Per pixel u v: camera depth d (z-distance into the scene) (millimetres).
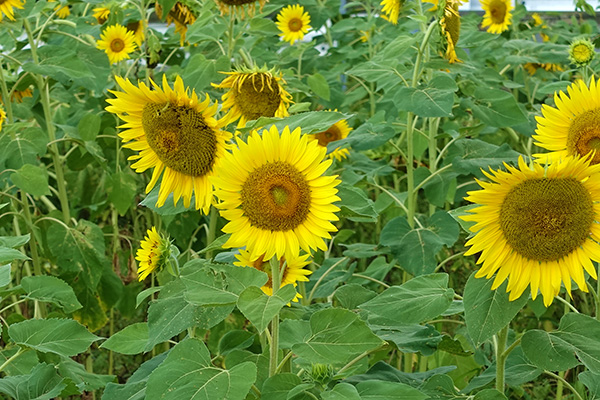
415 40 2559
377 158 3523
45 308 2889
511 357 2043
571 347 1766
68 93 3627
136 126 1826
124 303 3203
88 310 2943
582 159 1681
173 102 1792
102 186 3539
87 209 3689
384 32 3861
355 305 2178
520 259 1736
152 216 3379
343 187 1884
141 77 3492
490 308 1747
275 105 2020
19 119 3576
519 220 1712
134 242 3408
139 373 2014
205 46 3096
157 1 3105
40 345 1969
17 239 1999
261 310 1617
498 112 2596
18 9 3084
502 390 1886
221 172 1708
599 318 2115
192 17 3197
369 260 3496
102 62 3127
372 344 1697
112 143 3373
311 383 1747
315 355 1693
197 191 1830
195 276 1771
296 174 1709
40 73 2787
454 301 1968
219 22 3189
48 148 3053
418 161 3332
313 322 1738
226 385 1674
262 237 1718
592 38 4277
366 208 1866
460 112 3012
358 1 4578
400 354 2852
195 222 3002
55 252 2850
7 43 3508
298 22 3797
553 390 2932
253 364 1710
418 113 2365
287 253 1708
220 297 1728
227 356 1999
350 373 1970
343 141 2336
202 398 1654
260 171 1709
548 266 1729
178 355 1738
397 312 1812
